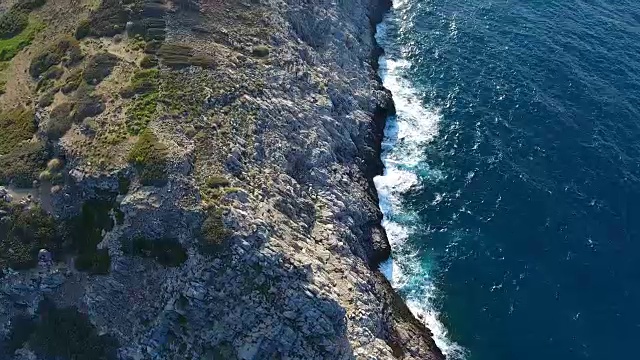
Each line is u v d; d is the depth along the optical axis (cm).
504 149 8412
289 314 5581
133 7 7600
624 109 8888
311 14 8956
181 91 6725
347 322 5884
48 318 5828
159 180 5844
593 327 6538
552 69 9581
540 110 8925
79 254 5919
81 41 7394
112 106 6531
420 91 9300
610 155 8275
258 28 8031
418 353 6228
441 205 7744
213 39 7594
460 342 6438
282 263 5669
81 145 6188
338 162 7556
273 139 6825
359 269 6588
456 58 9875
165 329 5628
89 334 5725
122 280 5781
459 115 8906
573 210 7656
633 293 6831
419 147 8462
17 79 7294
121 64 7012
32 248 5881
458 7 11019
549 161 8250
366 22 10200
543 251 7250
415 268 7081
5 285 5862
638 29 10325
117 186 5931
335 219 6850
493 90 9281
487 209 7694
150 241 5753
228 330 5544
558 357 6297
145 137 6147
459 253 7231
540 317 6638
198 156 6144
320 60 8506
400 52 10019
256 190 6203
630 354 6306
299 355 5569
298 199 6625
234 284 5588
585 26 10438
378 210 7594
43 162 6288
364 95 8669
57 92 6869
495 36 10300
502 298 6806
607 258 7169
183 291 5572
